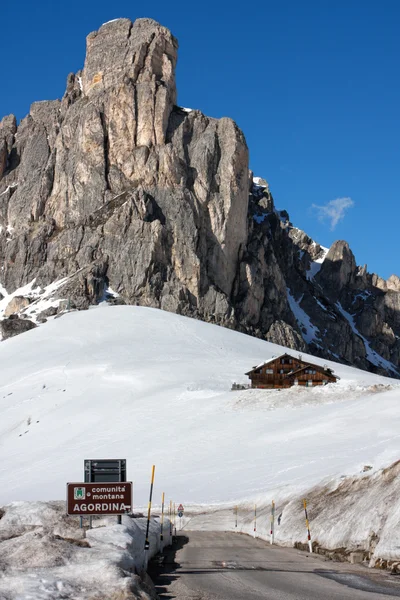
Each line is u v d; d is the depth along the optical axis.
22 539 16.61
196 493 53.12
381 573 18.78
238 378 115.75
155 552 24.00
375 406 72.62
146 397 102.19
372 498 24.30
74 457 77.19
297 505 31.19
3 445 91.69
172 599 14.76
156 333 155.38
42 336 157.25
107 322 162.88
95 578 13.84
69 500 20.77
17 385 120.12
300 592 15.42
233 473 58.12
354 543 22.81
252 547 27.58
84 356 134.62
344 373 135.88
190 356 134.75
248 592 15.53
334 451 57.34
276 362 107.12
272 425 75.62
